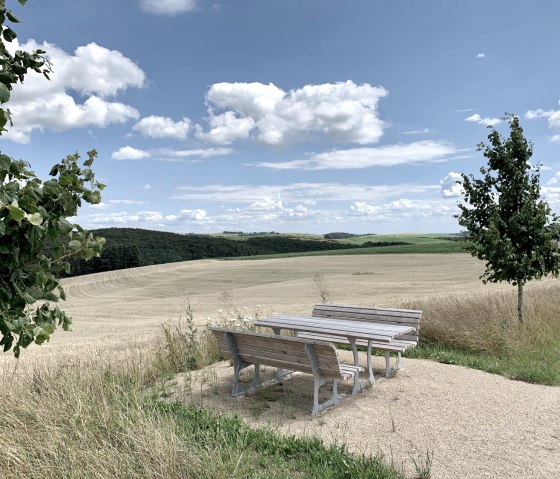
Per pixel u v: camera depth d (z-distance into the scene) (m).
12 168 2.64
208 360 8.30
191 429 4.79
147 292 52.53
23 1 2.60
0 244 2.47
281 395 6.48
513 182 9.73
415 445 4.70
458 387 6.60
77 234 3.02
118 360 7.62
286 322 7.66
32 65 2.97
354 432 5.08
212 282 56.59
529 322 9.23
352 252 83.06
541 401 5.97
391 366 7.88
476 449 4.58
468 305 10.94
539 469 4.16
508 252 9.25
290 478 3.92
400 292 34.25
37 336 2.79
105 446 3.83
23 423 4.27
